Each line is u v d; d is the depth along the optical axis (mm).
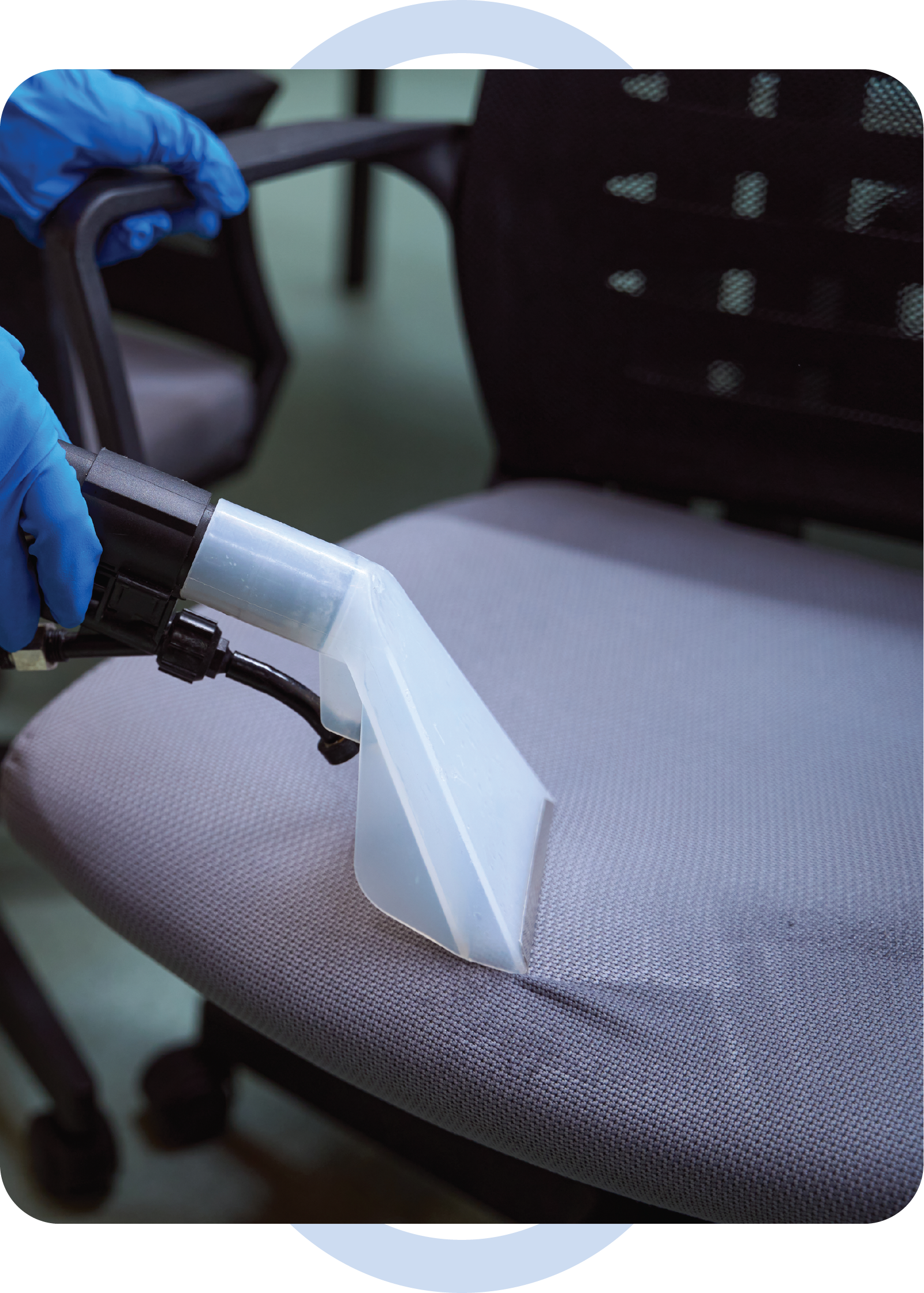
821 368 1000
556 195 1019
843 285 979
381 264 3225
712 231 997
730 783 826
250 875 762
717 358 1023
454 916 724
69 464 712
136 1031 1312
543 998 714
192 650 725
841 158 957
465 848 725
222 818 783
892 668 916
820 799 819
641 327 1032
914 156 941
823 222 972
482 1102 705
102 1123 1153
